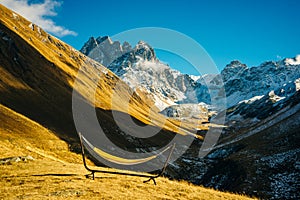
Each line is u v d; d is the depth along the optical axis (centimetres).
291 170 6575
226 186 7238
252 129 15650
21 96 9981
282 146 9119
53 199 1841
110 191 2125
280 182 6100
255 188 6156
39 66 13600
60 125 8819
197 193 2439
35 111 9156
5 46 13212
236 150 11106
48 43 18612
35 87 11456
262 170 7100
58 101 11162
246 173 7175
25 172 2567
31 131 7131
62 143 7212
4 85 10200
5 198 1827
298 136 9569
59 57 17238
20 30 16850
